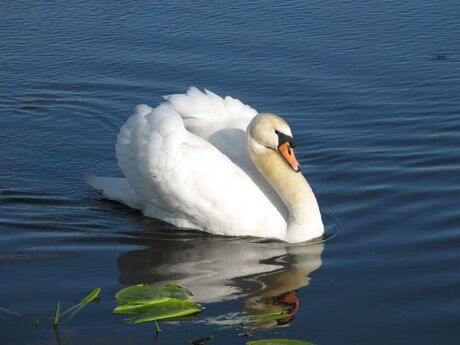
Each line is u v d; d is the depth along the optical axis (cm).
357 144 1703
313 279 1230
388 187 1520
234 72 2042
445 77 2000
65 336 1083
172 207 1415
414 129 1759
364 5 2452
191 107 1462
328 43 2192
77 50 2194
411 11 2392
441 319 1116
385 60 2095
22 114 1909
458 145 1677
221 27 2305
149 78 2033
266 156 1391
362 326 1102
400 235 1358
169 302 1150
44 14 2423
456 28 2261
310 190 1381
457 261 1266
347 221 1416
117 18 2386
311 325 1105
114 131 1828
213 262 1291
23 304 1159
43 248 1330
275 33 2259
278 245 1358
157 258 1307
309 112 1855
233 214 1387
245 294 1187
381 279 1223
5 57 2167
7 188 1557
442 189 1499
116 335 1083
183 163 1380
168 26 2320
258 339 1066
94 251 1325
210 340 1068
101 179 1538
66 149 1744
